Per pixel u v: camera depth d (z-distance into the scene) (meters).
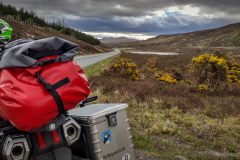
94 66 23.48
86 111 2.47
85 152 2.29
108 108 2.45
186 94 9.99
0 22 2.16
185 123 5.43
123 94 8.33
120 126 2.47
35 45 1.85
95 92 8.59
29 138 1.96
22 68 1.80
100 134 2.25
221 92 11.38
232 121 5.77
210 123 5.45
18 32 47.50
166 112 6.43
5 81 1.75
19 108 1.67
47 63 1.89
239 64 16.52
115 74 16.12
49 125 1.90
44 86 1.79
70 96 1.91
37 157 1.98
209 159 3.62
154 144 4.14
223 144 4.25
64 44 2.07
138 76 15.95
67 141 2.08
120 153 2.43
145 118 5.66
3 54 1.96
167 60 31.70
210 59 12.16
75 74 1.98
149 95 8.55
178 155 3.72
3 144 1.87
